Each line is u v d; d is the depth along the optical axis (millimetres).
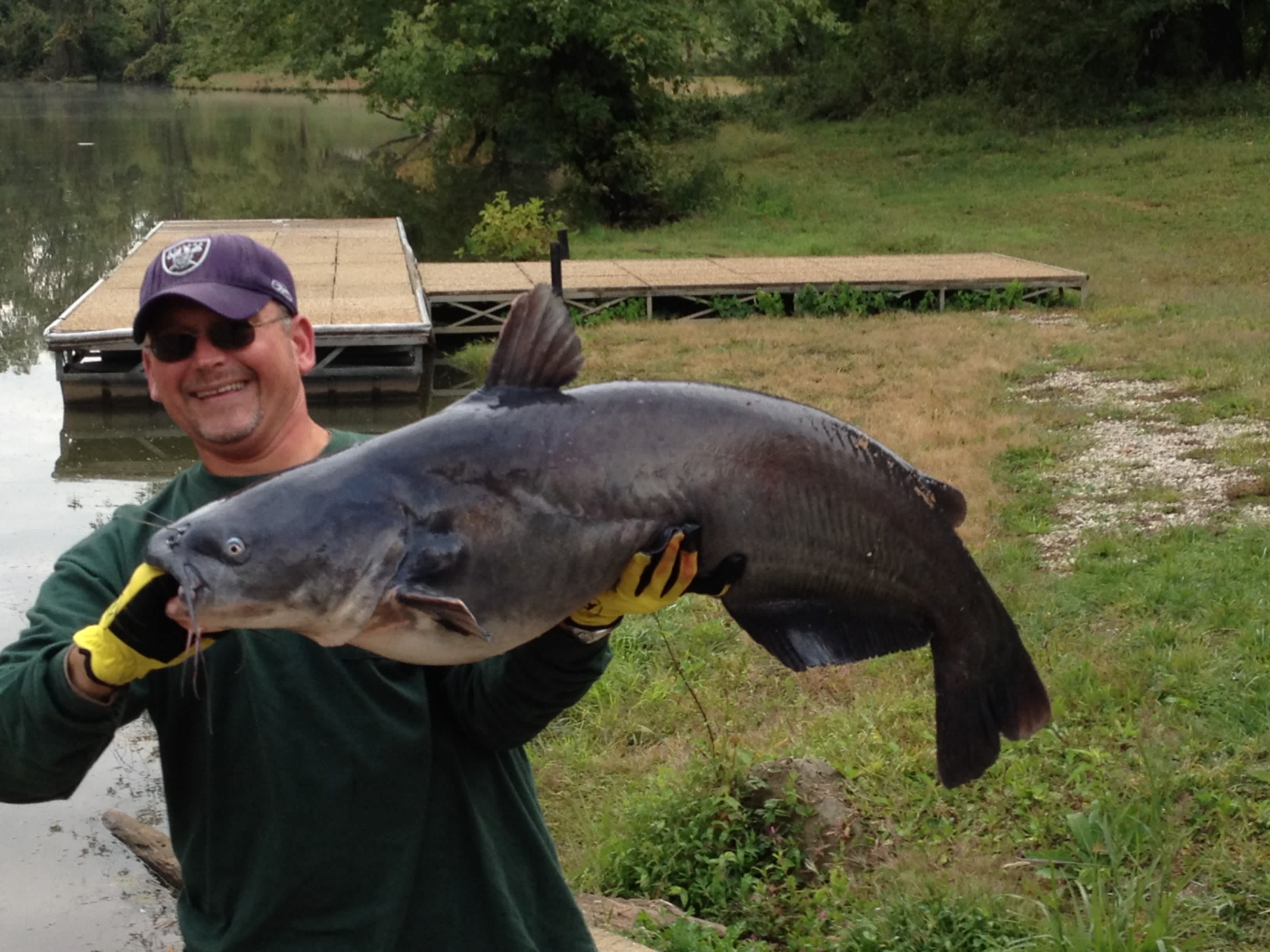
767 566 2326
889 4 36906
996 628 2553
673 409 2236
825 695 6461
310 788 2148
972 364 12766
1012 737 2574
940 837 4965
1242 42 31359
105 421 12859
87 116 57812
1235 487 8633
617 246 21984
